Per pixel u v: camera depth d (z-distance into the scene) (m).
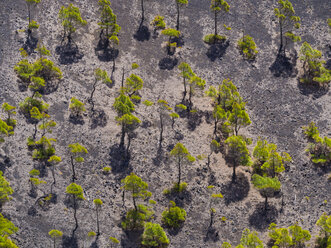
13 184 117.06
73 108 132.88
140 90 140.75
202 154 129.12
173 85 143.62
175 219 115.69
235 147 123.81
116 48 149.88
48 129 127.56
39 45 145.75
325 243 114.94
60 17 149.00
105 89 139.12
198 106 139.25
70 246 109.88
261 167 125.56
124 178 122.25
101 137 128.88
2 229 106.25
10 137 124.69
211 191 122.69
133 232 113.62
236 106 129.62
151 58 149.38
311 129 135.62
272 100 144.38
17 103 131.62
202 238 115.00
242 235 113.12
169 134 132.12
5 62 140.50
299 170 129.38
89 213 115.38
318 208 122.69
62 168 121.56
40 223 112.25
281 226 118.88
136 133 130.88
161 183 122.75
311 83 149.00
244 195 122.94
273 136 136.38
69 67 142.75
